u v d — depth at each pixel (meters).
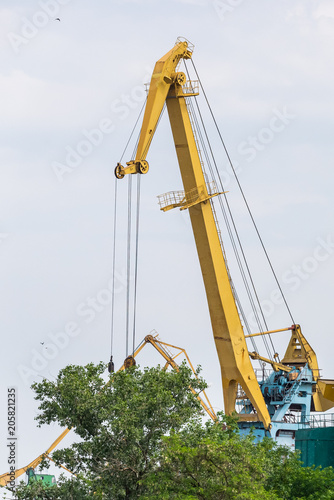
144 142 177.38
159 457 133.88
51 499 140.50
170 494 126.12
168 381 144.25
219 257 184.50
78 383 142.50
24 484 143.12
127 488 137.00
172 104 182.25
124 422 135.25
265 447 152.50
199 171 183.12
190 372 146.12
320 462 158.00
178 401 143.62
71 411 142.12
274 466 150.88
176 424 138.38
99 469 137.50
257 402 191.75
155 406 138.38
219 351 188.38
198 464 125.88
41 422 144.25
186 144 181.75
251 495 120.94
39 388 145.00
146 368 147.88
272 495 125.62
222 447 128.00
